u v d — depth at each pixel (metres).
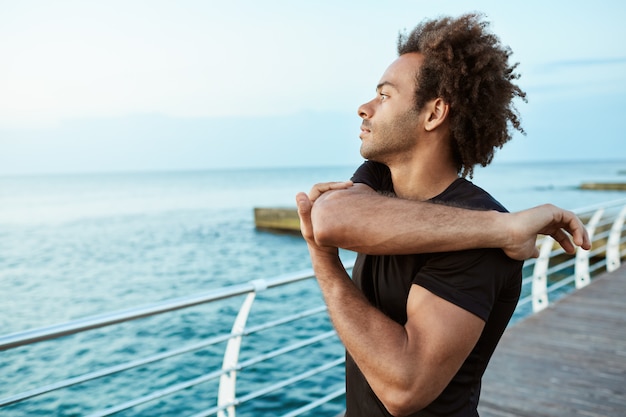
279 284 2.34
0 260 23.70
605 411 3.08
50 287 17.34
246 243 26.39
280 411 6.48
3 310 14.48
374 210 0.95
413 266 1.02
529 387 3.40
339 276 1.03
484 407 3.16
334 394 2.84
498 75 1.05
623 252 9.87
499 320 1.06
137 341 10.34
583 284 6.02
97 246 27.42
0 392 8.10
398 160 1.10
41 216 48.28
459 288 0.93
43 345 10.24
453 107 1.04
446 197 1.07
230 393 2.32
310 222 1.06
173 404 7.02
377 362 0.91
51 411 7.13
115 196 77.56
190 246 26.02
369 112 1.09
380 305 1.08
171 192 83.75
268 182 119.00
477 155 1.09
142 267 20.62
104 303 15.02
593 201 44.44
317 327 9.95
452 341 0.91
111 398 7.46
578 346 4.08
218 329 10.91
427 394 0.91
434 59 1.02
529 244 0.94
